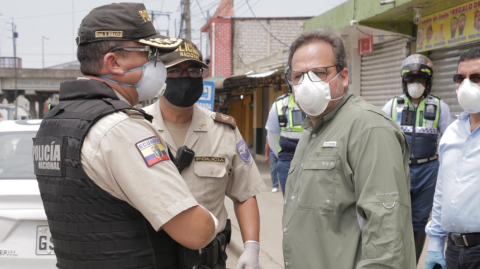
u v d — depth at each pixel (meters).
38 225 3.60
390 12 7.03
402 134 2.09
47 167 1.77
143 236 1.72
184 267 1.84
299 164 2.35
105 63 1.84
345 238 2.05
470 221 2.70
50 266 3.55
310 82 2.16
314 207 2.11
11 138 4.63
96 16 1.84
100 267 1.69
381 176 1.94
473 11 6.01
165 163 1.72
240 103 22.62
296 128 4.92
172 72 2.65
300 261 2.12
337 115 2.20
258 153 17.73
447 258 2.90
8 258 3.54
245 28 22.19
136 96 1.96
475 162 2.72
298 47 2.27
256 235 2.78
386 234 1.88
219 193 2.73
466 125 2.86
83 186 1.67
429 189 4.42
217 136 2.78
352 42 9.49
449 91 6.80
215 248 2.50
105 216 1.67
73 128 1.71
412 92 4.45
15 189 3.78
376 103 9.03
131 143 1.67
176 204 1.67
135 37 1.85
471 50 2.79
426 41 7.07
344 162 2.05
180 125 2.79
